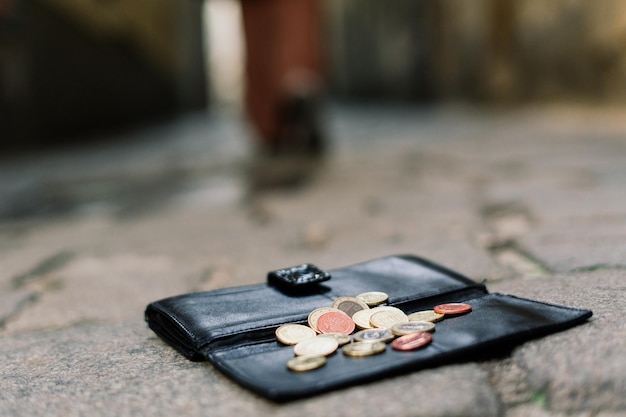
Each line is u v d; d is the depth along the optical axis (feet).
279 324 3.78
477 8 32.81
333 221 9.01
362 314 3.82
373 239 7.64
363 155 17.65
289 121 18.20
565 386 3.07
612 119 21.18
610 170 11.46
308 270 4.40
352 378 3.08
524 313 3.70
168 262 7.35
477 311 3.79
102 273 7.09
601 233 6.58
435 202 9.91
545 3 26.48
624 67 21.21
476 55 33.47
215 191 13.17
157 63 42.55
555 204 8.75
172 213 11.00
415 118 32.81
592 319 3.75
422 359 3.21
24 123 23.09
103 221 10.79
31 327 5.29
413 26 41.42
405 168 14.39
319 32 18.25
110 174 17.22
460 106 35.55
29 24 23.20
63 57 26.30
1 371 4.14
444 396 2.97
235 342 3.66
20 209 12.73
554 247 6.17
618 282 4.66
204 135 30.71
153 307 4.14
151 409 3.25
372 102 50.65
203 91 58.75
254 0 17.66
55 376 3.92
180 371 3.68
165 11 44.37
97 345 4.48
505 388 3.17
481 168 13.39
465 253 6.38
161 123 40.52
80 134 28.27
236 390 3.32
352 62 55.67
